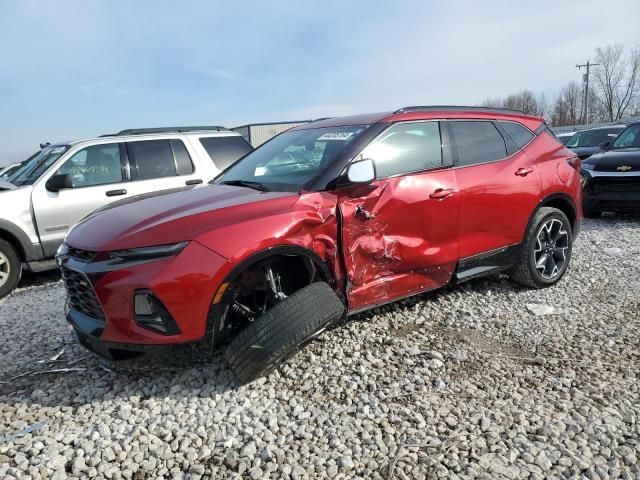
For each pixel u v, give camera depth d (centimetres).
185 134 723
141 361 296
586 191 848
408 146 385
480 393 300
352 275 343
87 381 330
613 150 908
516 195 439
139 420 282
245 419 277
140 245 279
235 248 284
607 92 5419
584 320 405
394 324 396
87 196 626
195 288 275
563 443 253
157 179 680
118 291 276
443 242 394
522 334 383
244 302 320
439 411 281
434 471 234
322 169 347
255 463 242
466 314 418
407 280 379
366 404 288
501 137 455
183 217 295
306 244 312
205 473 237
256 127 3089
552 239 482
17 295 566
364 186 346
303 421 274
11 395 314
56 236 605
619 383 308
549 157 481
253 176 394
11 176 675
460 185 401
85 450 254
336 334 377
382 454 247
